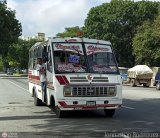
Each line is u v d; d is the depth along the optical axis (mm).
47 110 18719
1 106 20859
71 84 15008
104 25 76500
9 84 49188
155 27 60594
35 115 16734
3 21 71312
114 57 15930
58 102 14992
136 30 72875
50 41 15820
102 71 15445
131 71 52094
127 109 19203
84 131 12242
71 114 16969
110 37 75500
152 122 14344
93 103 15156
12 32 72750
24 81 59969
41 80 17766
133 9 76062
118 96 15453
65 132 12070
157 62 61469
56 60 15469
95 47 15867
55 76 15141
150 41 60156
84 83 15086
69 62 15453
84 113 17281
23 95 29500
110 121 14680
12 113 17562
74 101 15016
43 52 16766
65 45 15719
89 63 15500
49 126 13406
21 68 112500
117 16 75688
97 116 16266
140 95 29922
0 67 165250
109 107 15367
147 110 18734
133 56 76438
